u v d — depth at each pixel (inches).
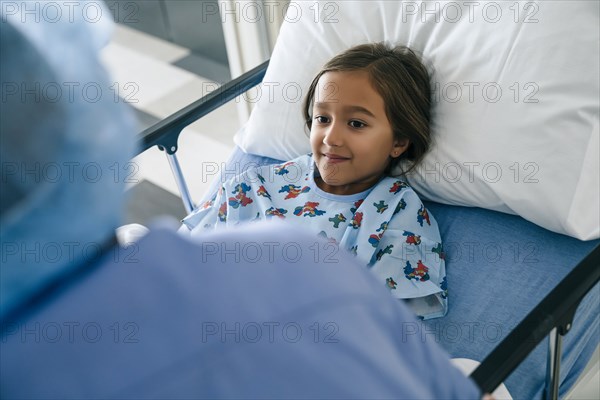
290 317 17.0
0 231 14.0
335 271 18.3
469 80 48.4
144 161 87.4
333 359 16.7
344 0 54.8
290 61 57.5
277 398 16.0
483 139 47.8
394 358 17.7
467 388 19.8
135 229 53.4
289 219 51.8
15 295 15.2
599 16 43.6
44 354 15.4
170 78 101.4
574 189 45.3
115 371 15.5
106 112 15.5
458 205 52.1
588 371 52.5
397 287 45.9
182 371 15.7
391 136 50.0
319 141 50.2
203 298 16.7
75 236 15.2
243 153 62.9
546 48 44.9
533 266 46.9
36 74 14.4
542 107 45.3
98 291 16.0
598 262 36.2
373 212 49.3
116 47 108.6
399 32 52.5
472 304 46.2
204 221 53.9
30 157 14.2
